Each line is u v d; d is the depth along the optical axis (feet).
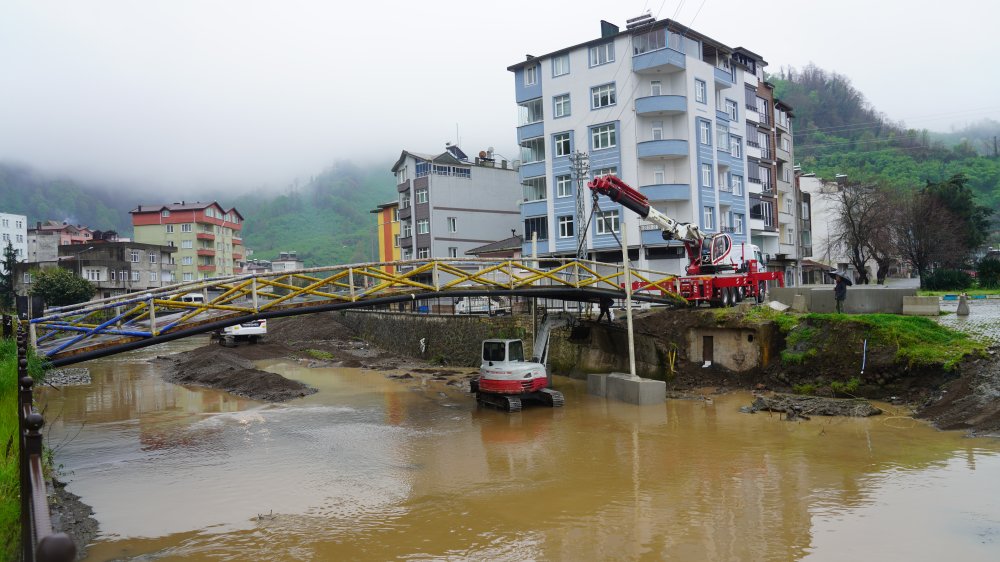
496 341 81.97
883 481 44.98
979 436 54.80
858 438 56.90
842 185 205.57
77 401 90.63
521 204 168.96
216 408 84.07
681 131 150.00
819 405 67.72
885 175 347.56
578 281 85.87
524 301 121.08
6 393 49.57
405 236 209.97
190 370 117.29
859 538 35.78
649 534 37.81
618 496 44.83
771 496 43.37
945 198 188.85
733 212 168.55
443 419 74.74
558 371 110.73
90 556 36.73
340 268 67.41
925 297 83.82
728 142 165.78
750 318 84.38
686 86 149.79
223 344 154.51
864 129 476.13
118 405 87.10
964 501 40.32
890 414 64.85
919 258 174.60
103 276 230.68
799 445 55.83
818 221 237.86
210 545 38.14
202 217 300.81
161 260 261.03
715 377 86.33
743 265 101.45
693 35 153.28
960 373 65.41
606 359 101.60
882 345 72.43
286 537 39.22
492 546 37.04
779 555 34.19
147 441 65.51
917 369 68.80
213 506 45.21
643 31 148.15
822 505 41.14
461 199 200.85
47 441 65.31
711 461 52.39
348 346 157.79
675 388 86.84
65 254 253.44
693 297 92.94
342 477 51.83
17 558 25.26
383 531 39.83
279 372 118.11
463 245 200.13
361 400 88.33
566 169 159.53
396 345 148.15
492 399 80.84
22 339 45.09
